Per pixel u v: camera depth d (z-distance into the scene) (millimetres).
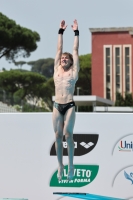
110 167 29172
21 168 29688
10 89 180125
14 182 29688
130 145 29031
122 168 29109
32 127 29734
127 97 156500
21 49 158625
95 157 29281
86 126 29328
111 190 29141
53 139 29609
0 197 29625
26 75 179625
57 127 21547
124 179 29109
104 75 191000
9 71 178750
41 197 29516
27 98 183625
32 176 29625
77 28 22109
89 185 29297
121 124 29141
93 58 191750
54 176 29547
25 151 29734
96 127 29297
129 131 29078
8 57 158000
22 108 128125
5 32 152875
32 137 29719
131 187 29062
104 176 29219
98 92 191750
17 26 156000
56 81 21750
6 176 29734
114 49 190500
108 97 191500
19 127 29781
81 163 29344
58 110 21406
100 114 29328
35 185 29609
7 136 29797
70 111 21203
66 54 21812
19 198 29609
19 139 29766
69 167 21531
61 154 21797
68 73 21594
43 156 29656
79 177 29359
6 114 29875
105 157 29188
